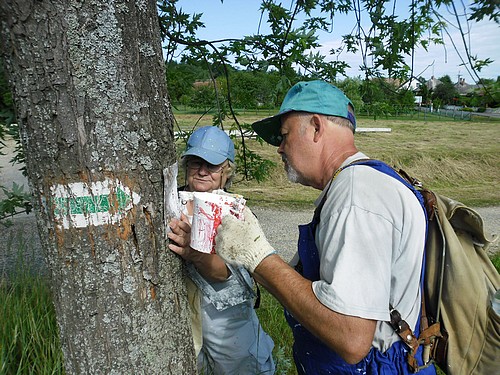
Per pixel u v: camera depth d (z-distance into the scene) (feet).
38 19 4.39
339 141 5.93
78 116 4.61
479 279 5.66
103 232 4.89
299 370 6.53
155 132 5.17
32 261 13.58
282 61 11.46
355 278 4.72
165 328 5.47
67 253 4.94
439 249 5.64
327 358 5.79
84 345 5.13
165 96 5.34
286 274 5.15
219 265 7.03
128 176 4.93
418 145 58.65
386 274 4.88
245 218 5.43
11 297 10.19
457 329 5.66
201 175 8.09
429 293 5.69
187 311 5.96
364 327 4.65
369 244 4.86
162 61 5.31
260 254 5.25
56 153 4.68
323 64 11.28
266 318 12.94
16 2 4.36
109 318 5.06
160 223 5.33
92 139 4.69
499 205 40.14
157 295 5.35
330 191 5.44
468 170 51.72
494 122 90.58
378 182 5.22
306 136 5.98
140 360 5.24
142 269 5.16
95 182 4.77
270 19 11.21
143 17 4.94
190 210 6.33
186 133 12.17
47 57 4.46
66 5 4.41
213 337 7.84
